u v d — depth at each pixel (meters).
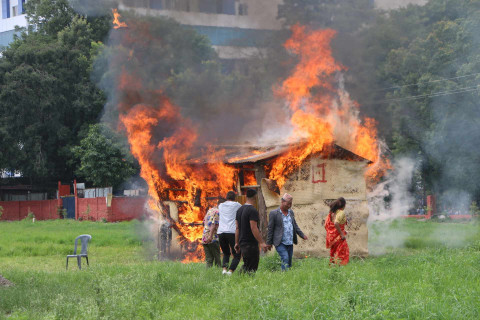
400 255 19.05
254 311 9.20
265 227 19.91
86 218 57.34
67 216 60.59
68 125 67.06
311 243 20.30
